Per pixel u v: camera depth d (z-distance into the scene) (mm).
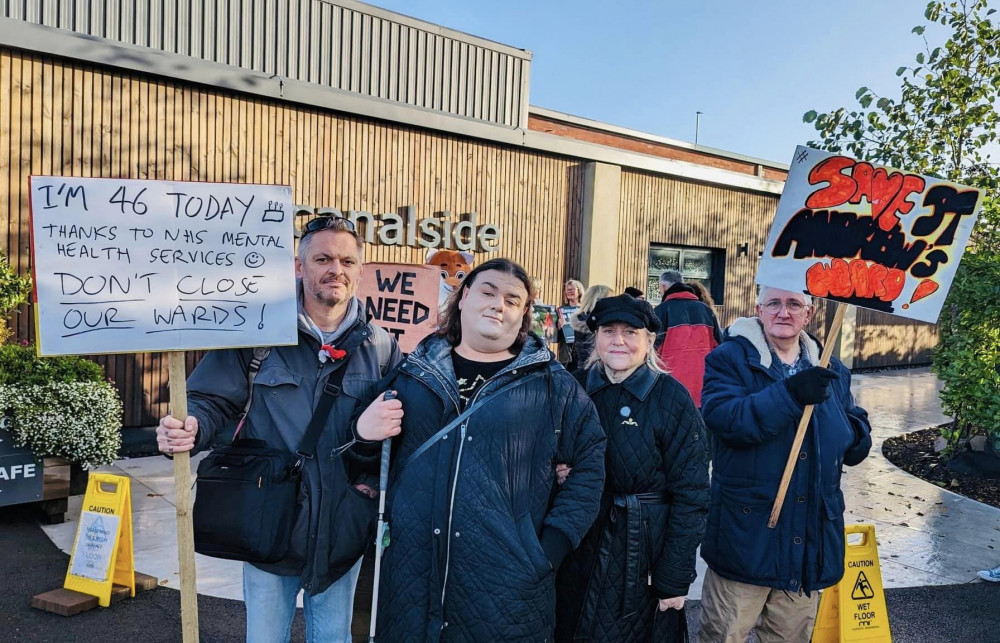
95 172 6785
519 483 2127
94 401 5125
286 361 2480
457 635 2037
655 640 2537
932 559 4871
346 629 2570
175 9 7453
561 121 11508
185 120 7238
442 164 9109
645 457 2490
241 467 2332
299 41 8273
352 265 2559
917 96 7980
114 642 3480
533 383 2209
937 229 2715
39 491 4898
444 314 2373
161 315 2297
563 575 2572
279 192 2402
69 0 6836
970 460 6965
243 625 3697
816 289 2789
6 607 3801
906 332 17156
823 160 2816
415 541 2086
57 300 2215
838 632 3430
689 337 6160
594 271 10586
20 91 6375
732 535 2793
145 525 5051
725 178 12414
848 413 2994
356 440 2227
